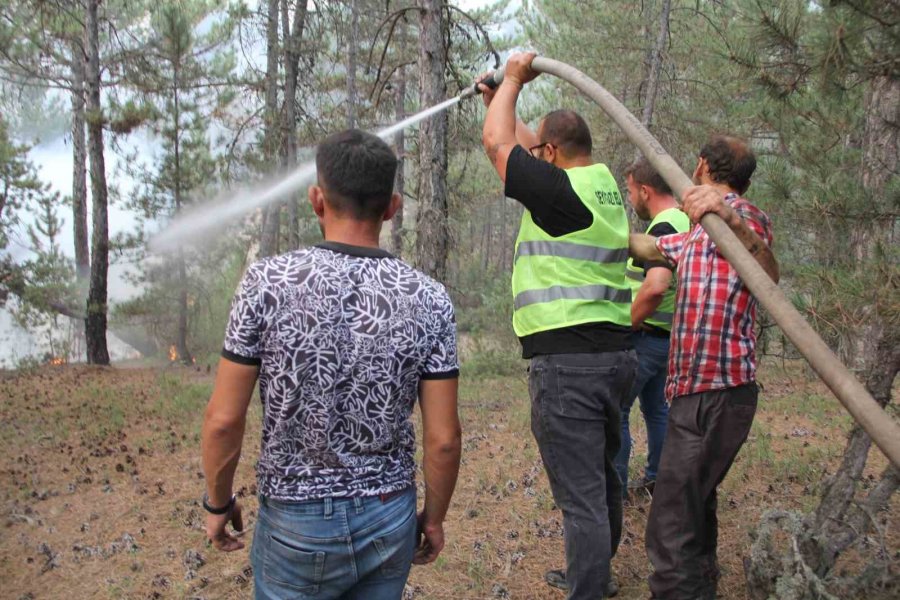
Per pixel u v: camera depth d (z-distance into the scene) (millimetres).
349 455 1789
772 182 4012
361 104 16797
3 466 5992
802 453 5434
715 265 2852
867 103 3943
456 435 1916
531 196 2730
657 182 3887
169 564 4012
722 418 2854
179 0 17844
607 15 14727
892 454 1373
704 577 3010
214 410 1771
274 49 14648
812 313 3070
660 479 2990
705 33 12734
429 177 7680
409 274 1876
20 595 3721
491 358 11531
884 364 3076
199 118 16078
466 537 4148
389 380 1788
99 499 5125
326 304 1748
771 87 3389
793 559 2881
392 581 1886
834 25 2816
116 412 8133
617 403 2916
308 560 1780
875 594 2932
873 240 3273
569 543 2844
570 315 2793
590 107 15547
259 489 1866
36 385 10547
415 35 17109
